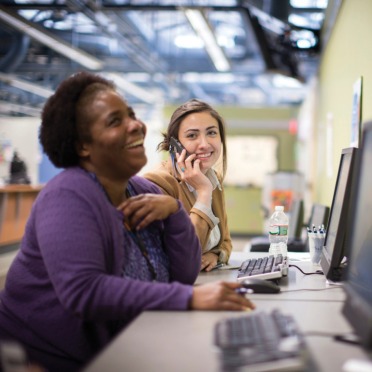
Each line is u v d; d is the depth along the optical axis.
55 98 1.68
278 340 1.04
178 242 1.85
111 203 1.71
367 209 1.52
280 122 12.41
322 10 6.50
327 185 5.64
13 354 0.95
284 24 6.73
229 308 1.49
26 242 1.64
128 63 11.28
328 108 5.64
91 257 1.48
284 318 1.20
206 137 2.48
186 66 11.64
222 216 2.56
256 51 10.95
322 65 6.61
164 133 2.62
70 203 1.53
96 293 1.45
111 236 1.59
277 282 1.97
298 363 0.95
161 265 1.81
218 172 2.65
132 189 1.91
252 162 12.50
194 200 2.45
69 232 1.49
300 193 9.41
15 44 9.76
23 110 12.84
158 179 2.34
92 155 1.67
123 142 1.64
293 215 5.40
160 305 1.48
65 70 11.48
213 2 7.38
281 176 9.48
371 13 2.92
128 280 1.51
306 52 6.93
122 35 8.81
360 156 1.45
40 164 12.10
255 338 1.06
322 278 2.09
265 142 12.46
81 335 1.57
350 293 1.36
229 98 15.70
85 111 1.64
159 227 1.86
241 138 12.52
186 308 1.48
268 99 14.75
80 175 1.62
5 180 10.52
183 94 14.16
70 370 1.58
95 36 10.83
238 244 10.87
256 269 2.09
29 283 1.61
